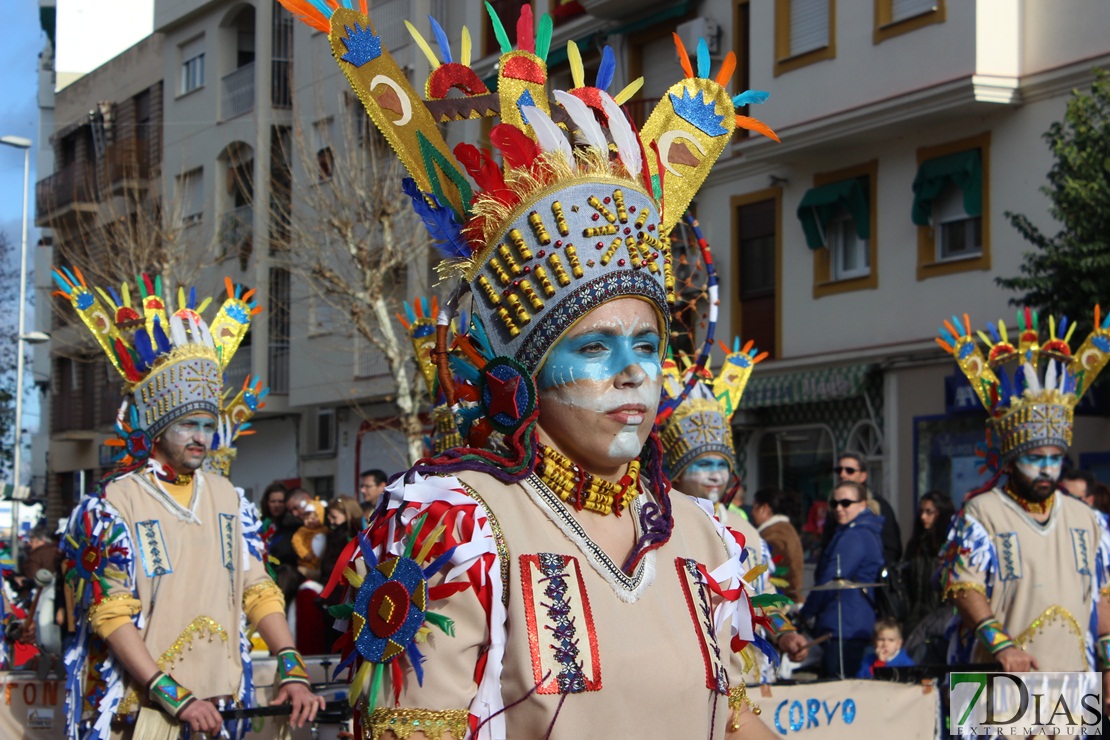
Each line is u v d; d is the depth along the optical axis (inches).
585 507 99.8
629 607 96.8
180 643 217.9
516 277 100.1
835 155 641.0
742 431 689.0
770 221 676.7
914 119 584.1
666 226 108.1
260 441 1011.9
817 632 307.6
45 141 1486.2
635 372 98.9
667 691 95.3
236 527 230.2
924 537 351.9
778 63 649.0
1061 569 251.0
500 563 93.8
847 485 313.4
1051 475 250.8
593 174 101.3
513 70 108.9
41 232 1462.8
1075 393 256.1
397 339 637.9
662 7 695.7
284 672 217.2
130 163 1071.0
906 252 607.8
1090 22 538.3
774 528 332.5
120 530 214.8
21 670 292.0
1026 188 557.6
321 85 768.3
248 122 949.8
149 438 226.7
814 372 638.5
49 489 1347.2
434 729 89.4
